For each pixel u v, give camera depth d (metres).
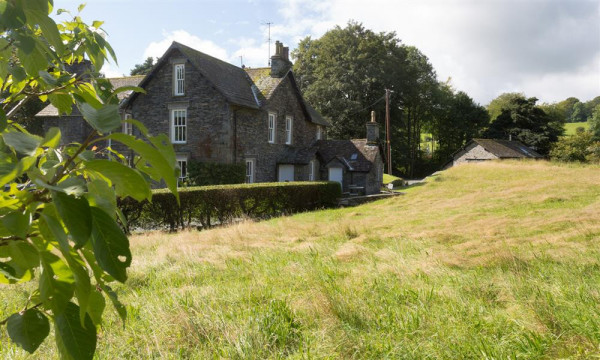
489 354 3.20
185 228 14.78
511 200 15.81
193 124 23.86
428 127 72.38
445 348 3.42
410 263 6.55
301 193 20.20
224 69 26.39
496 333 3.69
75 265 0.85
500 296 4.82
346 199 22.16
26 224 0.87
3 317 4.26
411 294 4.86
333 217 15.95
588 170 25.11
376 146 31.02
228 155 23.22
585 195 15.39
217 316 4.10
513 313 4.08
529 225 10.40
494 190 19.84
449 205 16.31
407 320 4.07
